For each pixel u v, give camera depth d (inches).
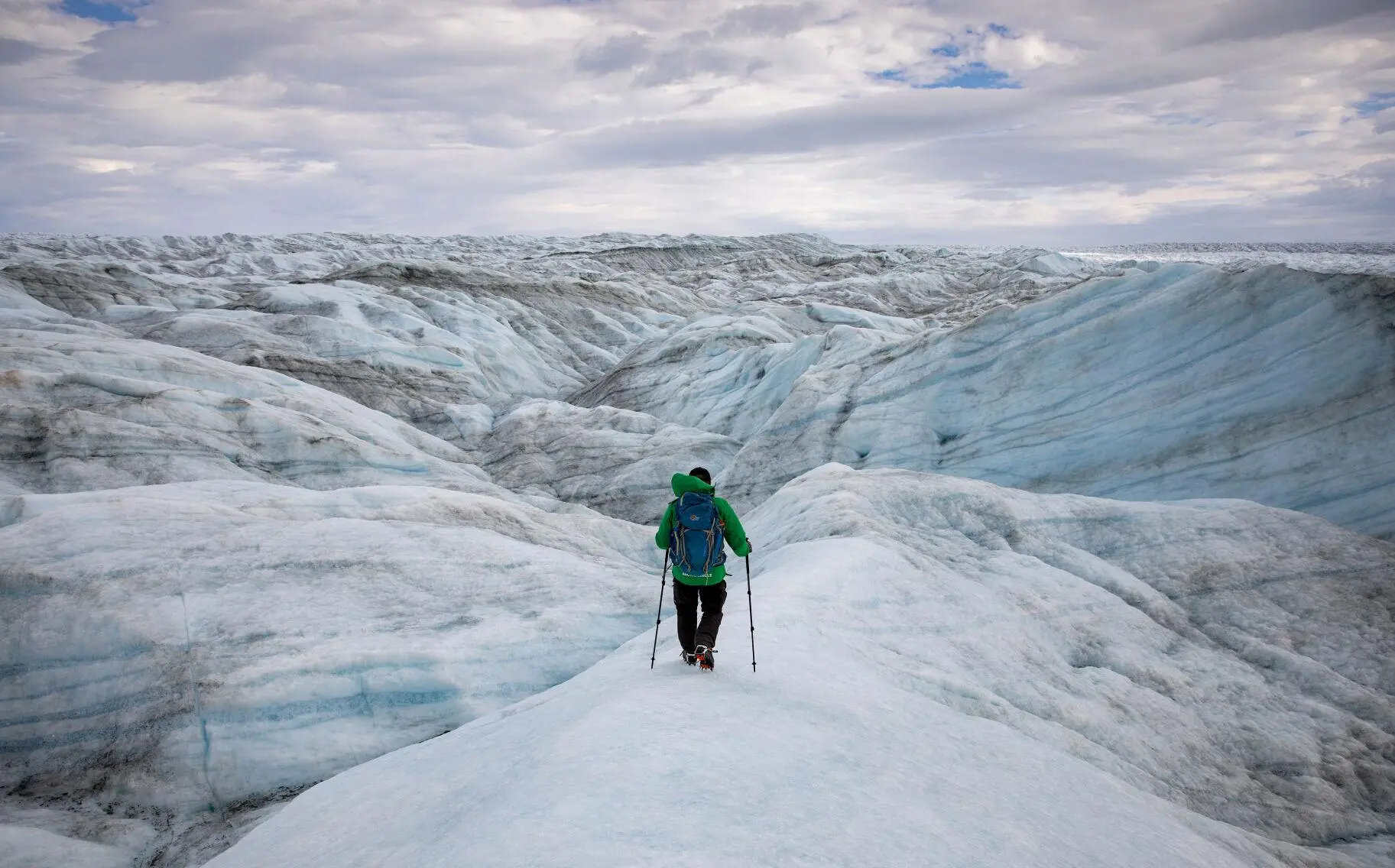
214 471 876.0
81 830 331.6
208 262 5221.5
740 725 222.1
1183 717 399.5
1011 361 1032.2
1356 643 477.7
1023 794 236.7
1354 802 362.6
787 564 466.9
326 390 1449.3
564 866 141.5
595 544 708.7
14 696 389.7
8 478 771.4
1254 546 573.9
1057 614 467.5
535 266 4785.9
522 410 1605.6
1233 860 248.4
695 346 1834.4
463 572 522.3
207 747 368.2
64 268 2282.2
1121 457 872.3
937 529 587.2
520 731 261.6
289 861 217.3
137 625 416.8
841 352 1323.8
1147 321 949.2
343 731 389.1
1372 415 749.3
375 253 6333.7
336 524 558.3
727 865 147.4
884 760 224.2
